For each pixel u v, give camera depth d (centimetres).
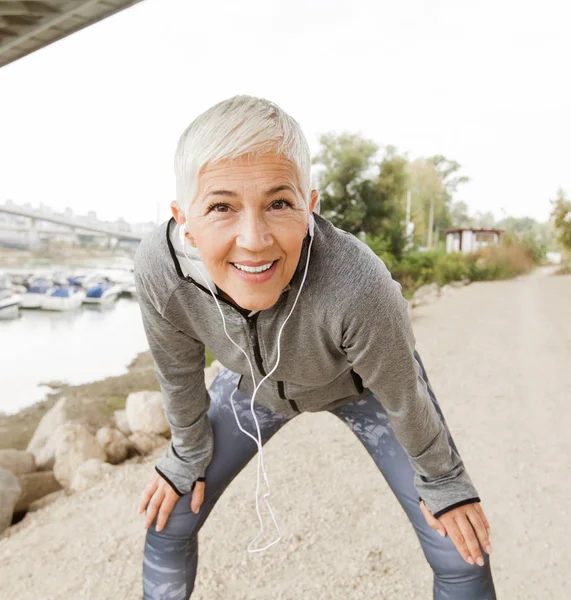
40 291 1407
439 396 468
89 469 329
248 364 137
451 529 144
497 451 355
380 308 112
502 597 220
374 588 228
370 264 112
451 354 620
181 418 157
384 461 162
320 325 116
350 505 294
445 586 147
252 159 91
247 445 171
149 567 164
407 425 134
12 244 2086
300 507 292
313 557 250
